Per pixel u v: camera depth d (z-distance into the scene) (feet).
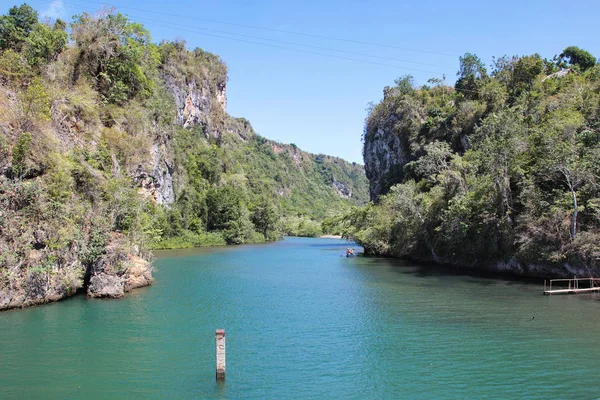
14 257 93.91
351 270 177.58
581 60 300.61
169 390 54.90
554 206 137.90
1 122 101.65
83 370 61.05
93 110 149.89
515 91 273.54
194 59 549.95
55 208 103.60
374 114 412.16
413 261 216.95
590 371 62.18
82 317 89.45
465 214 173.06
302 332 81.61
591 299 112.88
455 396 54.29
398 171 347.36
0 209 93.71
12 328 80.38
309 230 533.14
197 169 403.54
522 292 123.65
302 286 134.41
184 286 132.16
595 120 171.63
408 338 77.87
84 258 109.19
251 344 73.97
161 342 74.13
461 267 186.91
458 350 71.31
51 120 123.34
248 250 292.81
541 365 64.59
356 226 290.56
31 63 144.05
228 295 117.50
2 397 52.31
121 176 138.31
